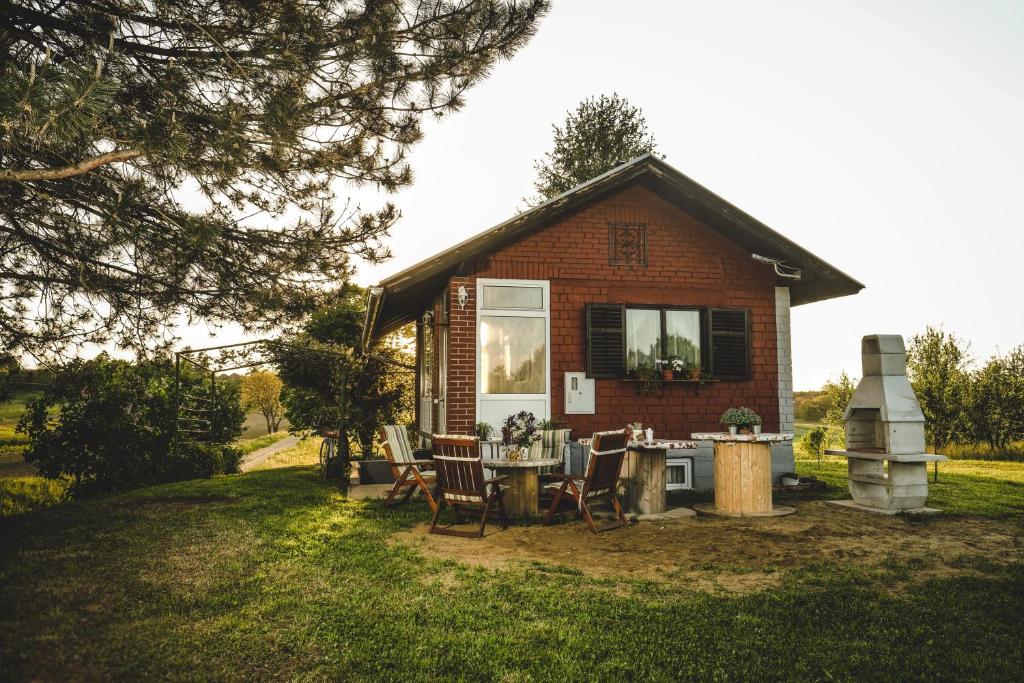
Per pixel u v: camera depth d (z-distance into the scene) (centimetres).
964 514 737
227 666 327
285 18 586
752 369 1007
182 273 816
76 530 620
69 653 337
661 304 986
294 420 1541
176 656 337
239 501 817
